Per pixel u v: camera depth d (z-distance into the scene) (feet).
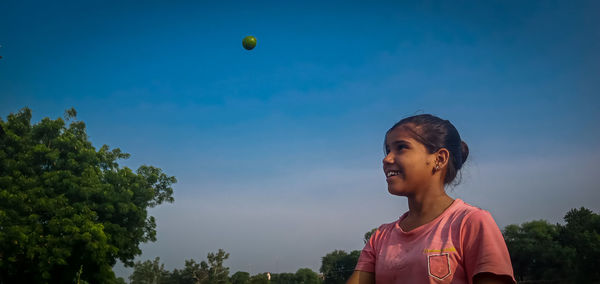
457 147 4.54
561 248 211.20
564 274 205.46
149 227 91.81
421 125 4.51
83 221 76.43
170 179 98.07
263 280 246.06
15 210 74.43
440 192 4.38
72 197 80.43
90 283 78.59
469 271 3.71
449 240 3.84
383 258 4.35
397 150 4.53
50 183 77.46
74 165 83.30
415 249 4.04
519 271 224.74
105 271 78.02
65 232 74.49
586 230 206.90
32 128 88.74
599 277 196.13
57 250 71.31
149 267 207.72
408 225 4.50
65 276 76.13
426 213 4.33
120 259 87.61
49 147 85.71
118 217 86.74
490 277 3.48
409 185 4.41
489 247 3.57
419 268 3.90
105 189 85.20
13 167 77.61
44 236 75.46
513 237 233.96
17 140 82.12
